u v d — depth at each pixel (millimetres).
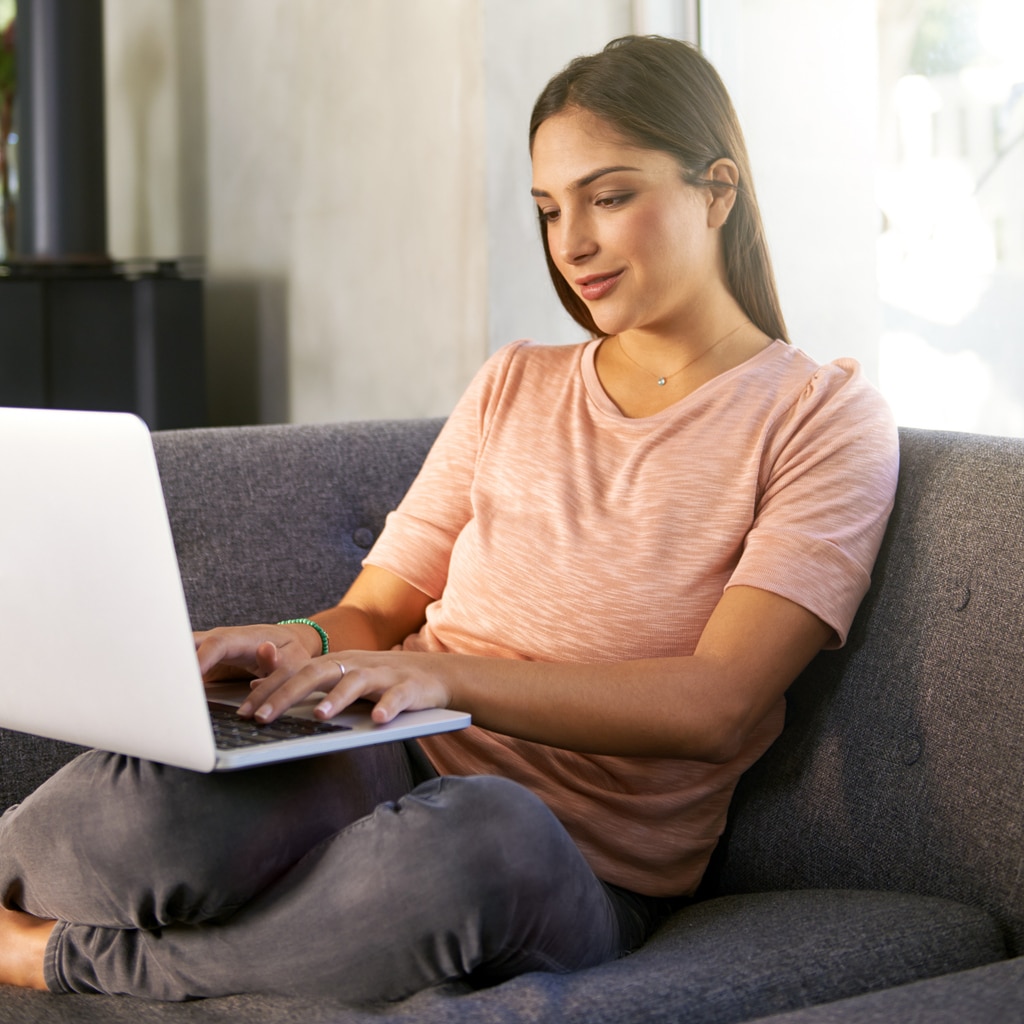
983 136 1718
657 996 932
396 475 1629
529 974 951
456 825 932
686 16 2203
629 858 1207
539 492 1312
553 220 1332
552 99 1305
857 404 1252
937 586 1187
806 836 1237
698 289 1306
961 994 865
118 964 1015
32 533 941
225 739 954
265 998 973
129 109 3818
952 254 1771
